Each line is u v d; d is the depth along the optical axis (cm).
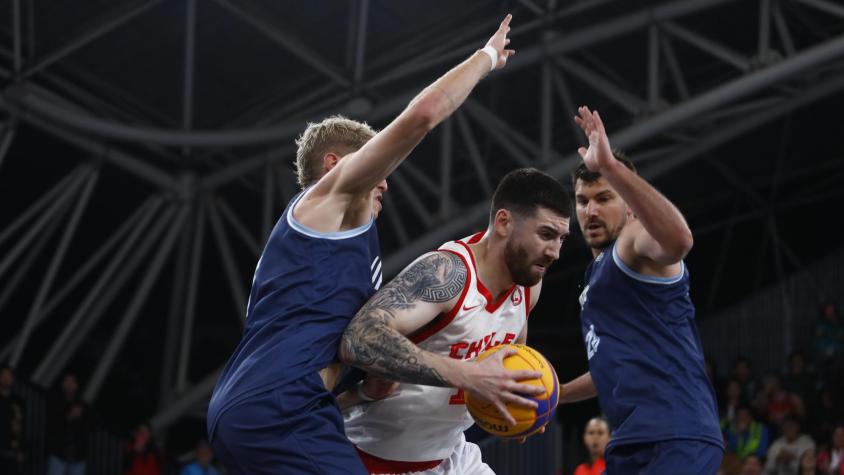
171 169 2712
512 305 660
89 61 2412
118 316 3284
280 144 2455
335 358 611
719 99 1981
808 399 2242
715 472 671
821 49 1895
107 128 2259
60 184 2434
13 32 2255
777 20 2031
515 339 678
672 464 659
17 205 2936
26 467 1916
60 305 3238
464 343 639
